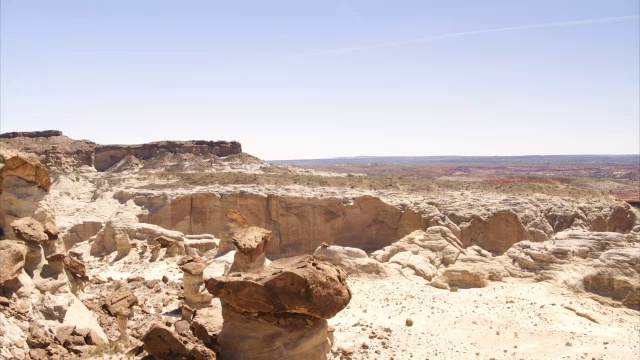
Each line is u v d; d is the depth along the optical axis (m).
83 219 74.69
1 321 22.84
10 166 31.16
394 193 77.81
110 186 89.38
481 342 32.59
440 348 31.56
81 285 34.41
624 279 40.16
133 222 62.44
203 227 75.00
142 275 46.03
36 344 22.83
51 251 29.20
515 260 47.38
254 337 20.41
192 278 34.34
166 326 21.19
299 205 72.75
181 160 124.69
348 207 72.00
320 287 19.84
